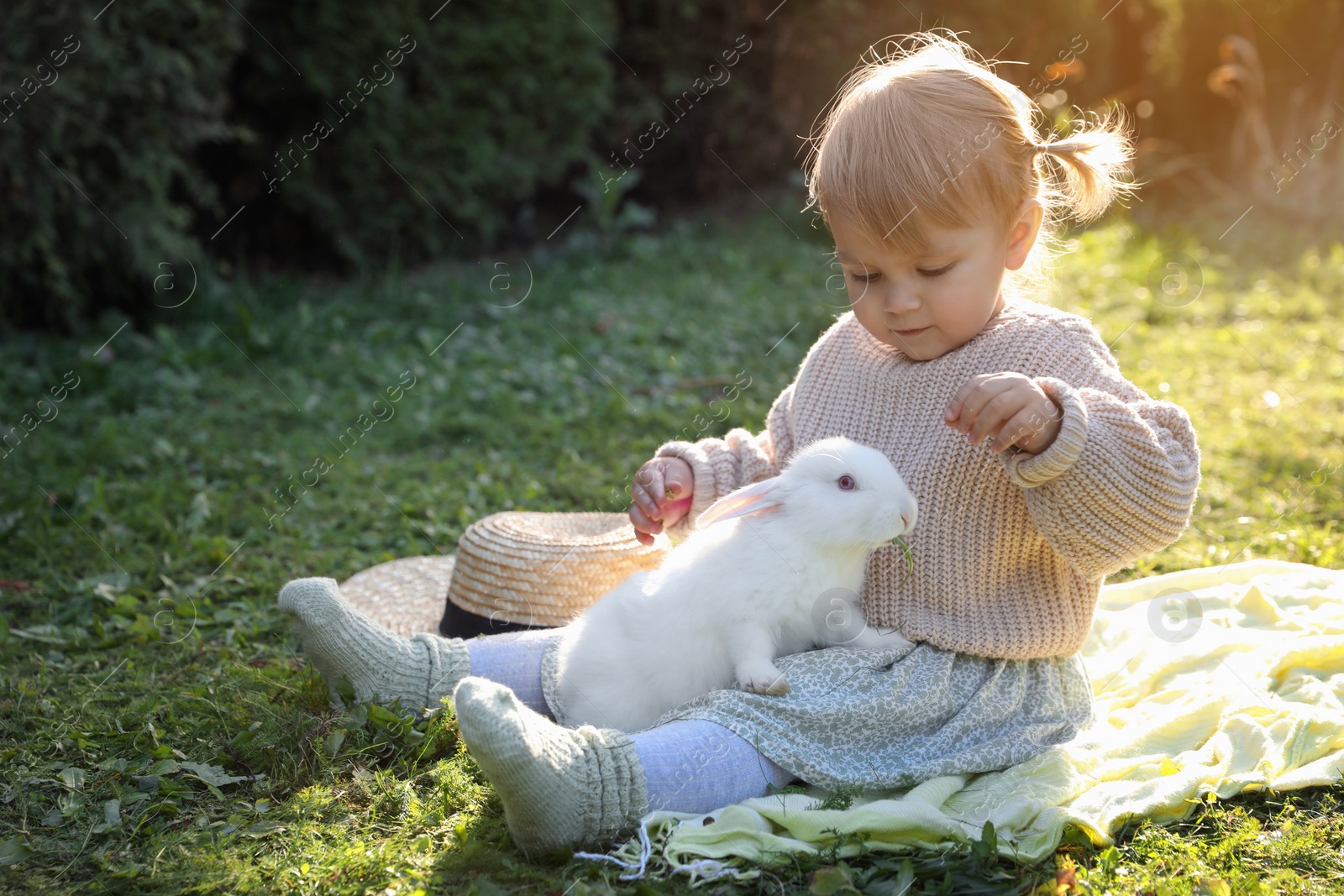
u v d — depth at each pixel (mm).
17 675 2799
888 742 2137
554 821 1889
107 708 2592
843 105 2322
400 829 2031
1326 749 2270
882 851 1929
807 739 2092
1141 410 2123
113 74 5855
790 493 2166
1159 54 10086
